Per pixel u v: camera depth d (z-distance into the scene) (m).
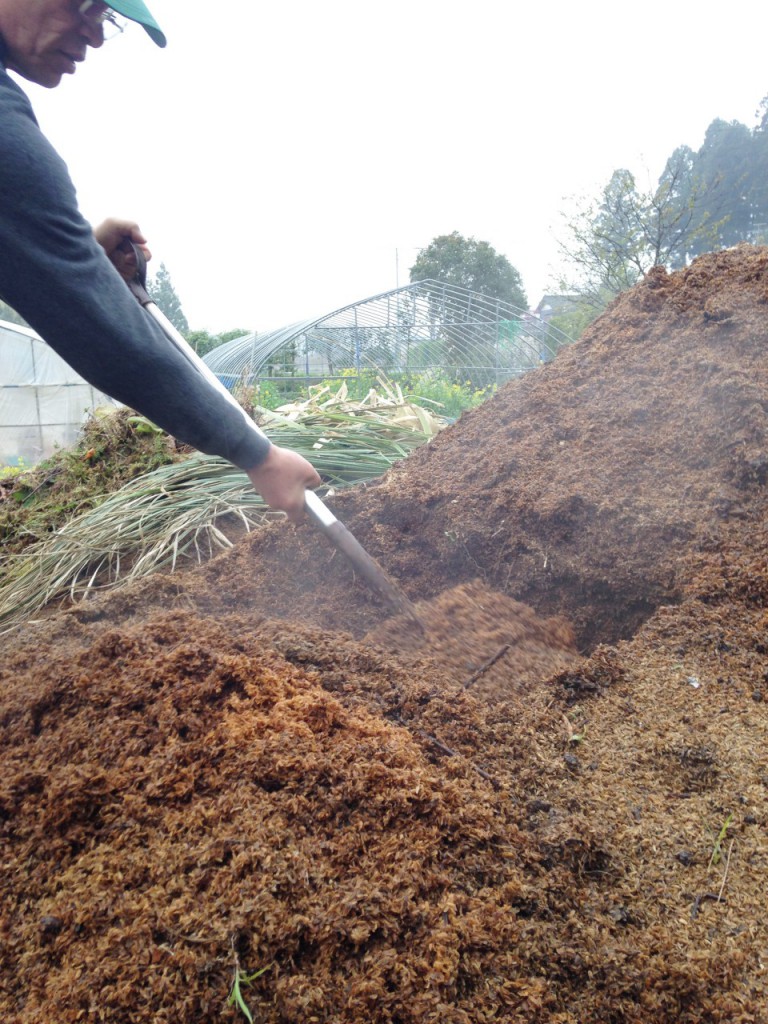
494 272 33.69
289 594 2.67
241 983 1.02
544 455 2.81
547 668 2.09
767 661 1.89
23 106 1.53
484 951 1.13
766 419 2.48
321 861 1.21
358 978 1.05
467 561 2.62
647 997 1.11
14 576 3.85
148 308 2.37
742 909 1.24
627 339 3.12
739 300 2.90
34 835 1.28
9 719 1.64
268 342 16.41
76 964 1.05
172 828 1.26
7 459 16.94
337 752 1.44
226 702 1.57
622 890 1.29
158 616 2.20
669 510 2.42
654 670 1.92
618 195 13.42
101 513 3.95
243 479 4.03
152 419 1.72
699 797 1.50
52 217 1.49
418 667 2.07
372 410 5.05
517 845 1.35
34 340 16.83
